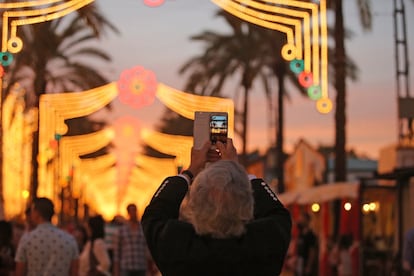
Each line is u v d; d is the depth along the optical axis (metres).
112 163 65.12
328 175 59.19
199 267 4.70
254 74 40.97
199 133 5.51
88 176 72.62
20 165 46.94
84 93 28.12
